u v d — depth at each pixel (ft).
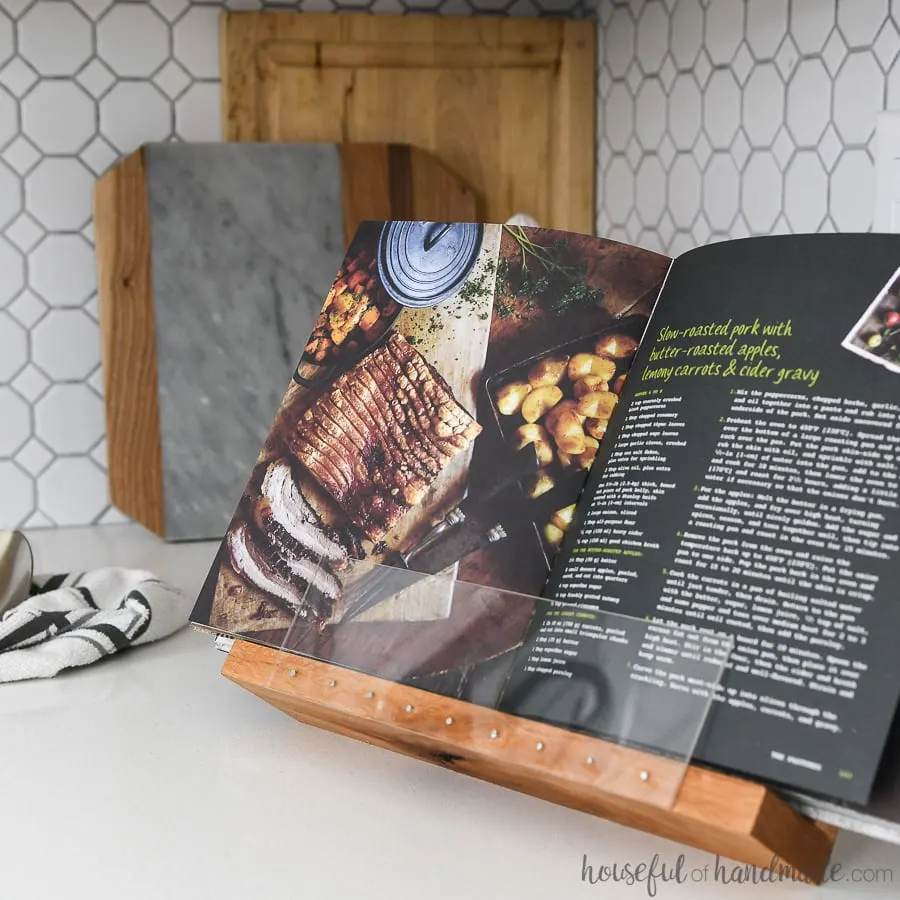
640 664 1.74
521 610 1.92
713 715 1.67
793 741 1.61
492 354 2.25
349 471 2.26
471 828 1.93
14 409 4.22
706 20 3.68
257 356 4.11
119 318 4.05
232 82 4.17
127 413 4.09
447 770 2.16
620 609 1.83
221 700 2.54
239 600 2.25
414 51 4.28
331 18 4.19
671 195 3.99
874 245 1.92
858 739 1.58
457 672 1.92
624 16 4.22
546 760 1.77
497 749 1.82
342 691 2.01
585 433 2.13
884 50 2.91
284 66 4.20
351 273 2.46
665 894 1.73
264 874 1.79
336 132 4.28
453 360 2.27
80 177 4.16
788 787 1.60
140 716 2.45
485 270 2.33
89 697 2.57
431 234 2.40
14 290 4.16
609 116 4.41
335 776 2.14
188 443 4.10
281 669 2.11
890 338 1.82
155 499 4.13
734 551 1.78
